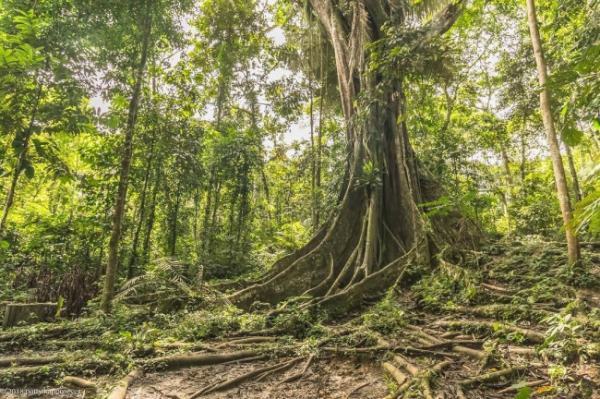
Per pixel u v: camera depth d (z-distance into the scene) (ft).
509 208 46.19
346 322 20.04
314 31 40.01
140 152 31.40
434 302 20.43
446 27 30.78
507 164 52.95
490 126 47.80
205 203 43.16
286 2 43.98
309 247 27.35
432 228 27.27
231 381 12.30
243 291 23.54
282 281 24.35
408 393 10.36
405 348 13.78
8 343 16.47
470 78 51.24
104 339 16.10
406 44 22.39
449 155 40.37
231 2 42.68
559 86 8.80
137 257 31.73
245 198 39.09
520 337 13.82
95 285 23.59
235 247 37.17
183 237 37.96
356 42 30.53
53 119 18.08
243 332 17.69
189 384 12.44
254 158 39.60
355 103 28.40
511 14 44.42
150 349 14.92
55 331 17.89
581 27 16.15
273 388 12.08
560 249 24.34
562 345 11.66
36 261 28.81
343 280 24.63
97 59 23.90
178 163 33.37
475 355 13.03
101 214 31.37
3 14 18.86
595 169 7.78
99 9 22.02
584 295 17.60
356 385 12.00
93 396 11.48
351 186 28.58
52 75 18.17
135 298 22.66
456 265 23.31
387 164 29.45
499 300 18.94
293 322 18.20
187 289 22.15
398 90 31.01
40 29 18.01
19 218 33.12
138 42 25.98
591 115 8.77
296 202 53.62
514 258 24.67
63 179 18.94
